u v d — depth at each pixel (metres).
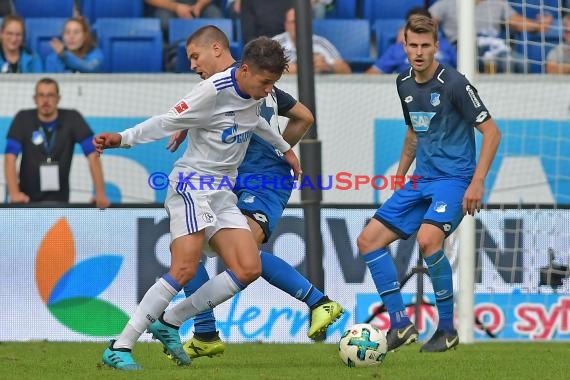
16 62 37.47
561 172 33.72
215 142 18.31
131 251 30.28
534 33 37.53
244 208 20.56
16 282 30.05
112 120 33.69
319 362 20.91
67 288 30.11
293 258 30.45
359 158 33.78
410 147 24.56
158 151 33.44
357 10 40.94
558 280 30.94
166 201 18.70
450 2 39.31
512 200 33.59
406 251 30.42
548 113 33.72
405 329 23.47
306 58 28.55
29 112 32.88
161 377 16.83
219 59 20.72
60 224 30.23
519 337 30.67
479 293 30.64
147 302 18.19
